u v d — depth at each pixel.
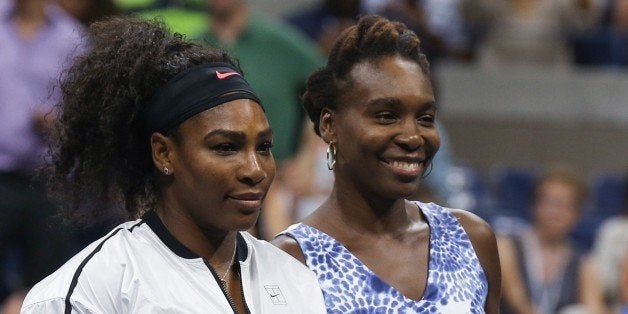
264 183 8.61
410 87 9.66
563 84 26.88
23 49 18.41
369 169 9.76
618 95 26.94
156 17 10.22
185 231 8.77
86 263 8.45
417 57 9.89
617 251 22.28
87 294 8.31
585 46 27.91
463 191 23.09
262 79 19.27
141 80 8.77
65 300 8.25
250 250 9.18
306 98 10.20
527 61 27.31
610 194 25.39
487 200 23.59
